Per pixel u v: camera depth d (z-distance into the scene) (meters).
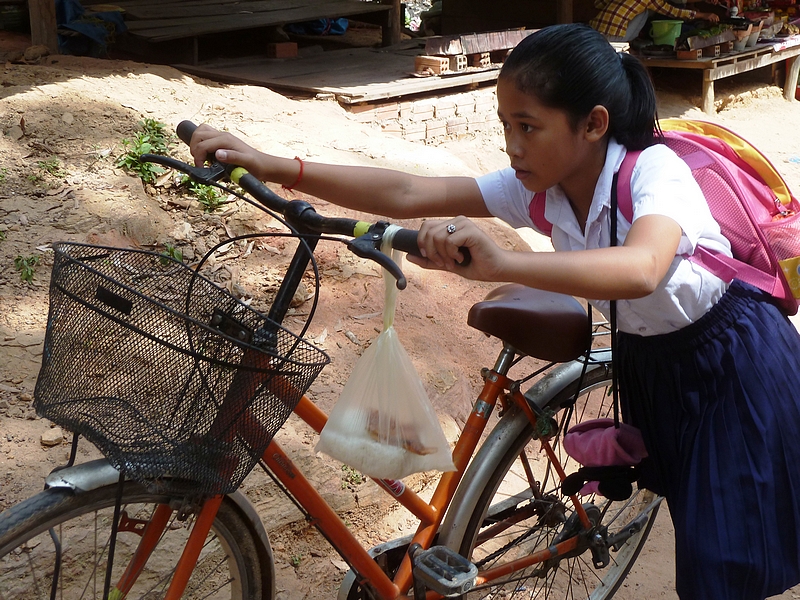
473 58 7.63
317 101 6.38
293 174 2.09
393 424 1.74
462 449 2.33
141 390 1.52
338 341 3.65
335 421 1.77
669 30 9.60
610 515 3.02
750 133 9.48
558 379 2.48
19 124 4.36
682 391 2.09
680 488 2.09
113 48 7.56
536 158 1.85
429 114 6.98
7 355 3.15
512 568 2.48
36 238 3.69
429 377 3.61
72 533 2.47
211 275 3.81
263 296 3.78
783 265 2.07
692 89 10.29
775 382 2.04
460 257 1.55
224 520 2.00
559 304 2.31
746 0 11.07
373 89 6.60
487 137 7.48
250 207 4.22
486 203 2.22
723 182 2.03
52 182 4.02
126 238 3.87
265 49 8.29
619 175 1.88
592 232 1.96
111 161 4.25
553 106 1.78
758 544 1.99
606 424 2.38
